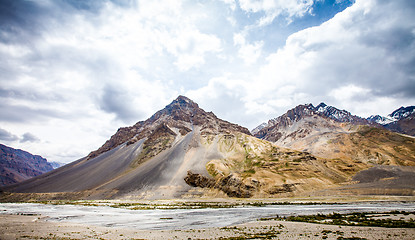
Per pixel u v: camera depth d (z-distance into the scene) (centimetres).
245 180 18500
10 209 10962
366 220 6344
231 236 4606
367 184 17938
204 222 6981
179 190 19300
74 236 4678
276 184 17775
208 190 19250
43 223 6681
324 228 5259
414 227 5225
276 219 7144
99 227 6178
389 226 5372
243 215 8375
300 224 5925
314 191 17000
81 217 8362
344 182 19362
